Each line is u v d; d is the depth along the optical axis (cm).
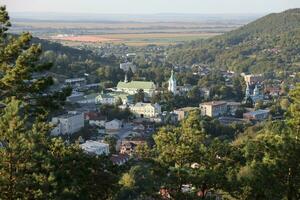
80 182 3928
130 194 6344
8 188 3291
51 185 3481
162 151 4572
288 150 4419
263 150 4650
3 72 4056
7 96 3994
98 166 4200
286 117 4844
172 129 4853
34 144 3412
